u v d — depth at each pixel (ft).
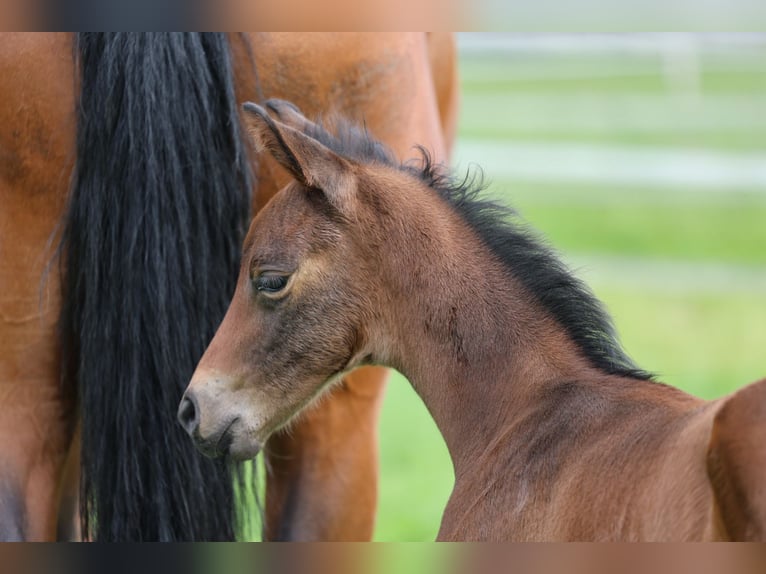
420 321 20.51
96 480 20.90
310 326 20.53
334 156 20.24
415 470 45.11
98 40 20.31
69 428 21.38
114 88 20.36
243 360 20.56
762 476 15.02
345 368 21.03
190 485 21.16
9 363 20.61
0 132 20.07
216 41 20.98
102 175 20.44
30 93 20.13
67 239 20.63
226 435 20.48
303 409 21.11
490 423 20.07
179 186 20.65
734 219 74.59
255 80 21.91
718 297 62.23
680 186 77.41
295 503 23.63
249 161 21.86
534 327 20.08
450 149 30.71
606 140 86.48
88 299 20.61
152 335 20.67
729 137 86.79
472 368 20.29
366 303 20.63
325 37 22.36
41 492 20.83
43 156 20.34
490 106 99.86
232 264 21.47
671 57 98.02
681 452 16.31
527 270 20.39
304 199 20.57
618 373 19.39
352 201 20.39
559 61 112.06
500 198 22.67
